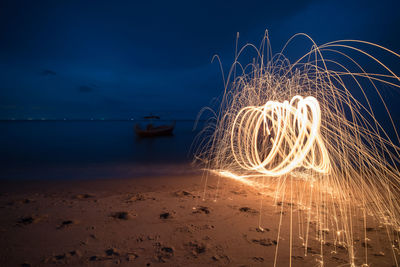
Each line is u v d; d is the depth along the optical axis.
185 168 8.52
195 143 21.05
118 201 4.23
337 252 2.49
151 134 27.91
